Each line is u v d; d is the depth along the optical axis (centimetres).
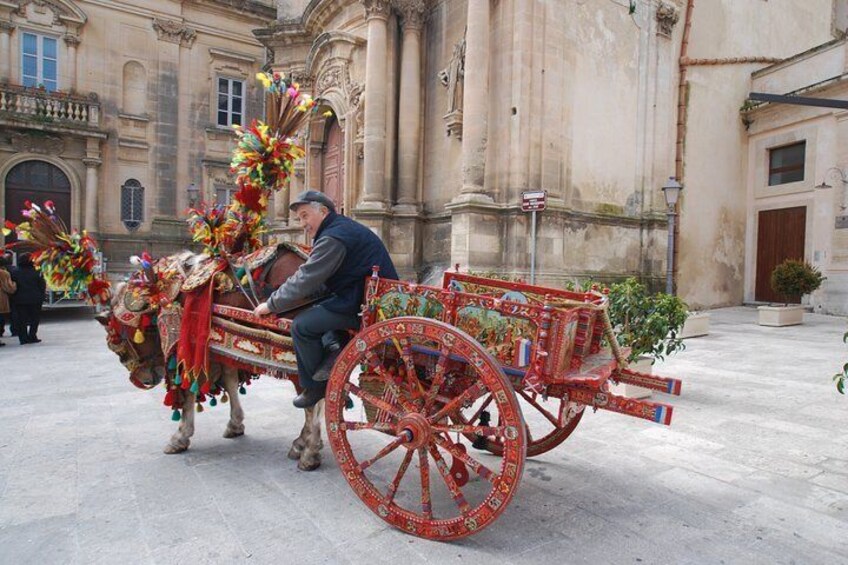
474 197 1097
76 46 2030
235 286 403
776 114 1598
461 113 1202
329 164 1672
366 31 1453
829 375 704
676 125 1495
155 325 425
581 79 1234
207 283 399
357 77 1458
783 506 336
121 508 327
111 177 2109
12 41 1934
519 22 1118
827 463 405
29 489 352
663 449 434
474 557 277
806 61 1530
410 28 1317
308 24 1717
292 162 412
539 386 279
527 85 1121
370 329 306
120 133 2119
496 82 1146
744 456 419
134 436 461
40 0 1956
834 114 1451
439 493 352
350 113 1454
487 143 1148
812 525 312
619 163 1329
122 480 368
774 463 405
